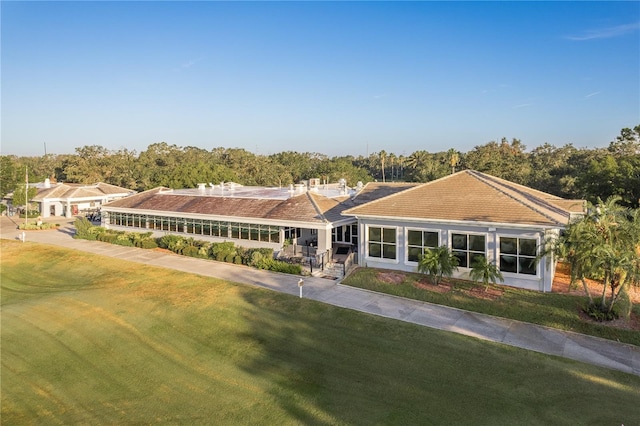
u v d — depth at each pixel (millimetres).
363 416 12273
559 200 32219
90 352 18359
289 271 27703
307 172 124625
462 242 24203
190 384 15219
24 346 19297
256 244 33281
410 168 111250
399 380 14258
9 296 27422
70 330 20547
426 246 25422
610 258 17000
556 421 11539
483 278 21812
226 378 15391
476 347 16422
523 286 22344
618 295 17828
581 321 18203
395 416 12148
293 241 32312
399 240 26359
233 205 36719
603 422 11398
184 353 17656
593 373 14281
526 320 19047
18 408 14586
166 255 34688
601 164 49094
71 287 27875
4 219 60906
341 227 33906
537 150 122500
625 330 17234
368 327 18641
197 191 46812
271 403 13477
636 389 13258
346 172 107312
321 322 19469
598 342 16766
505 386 13547
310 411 12789
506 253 22828
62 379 16406
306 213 31156
